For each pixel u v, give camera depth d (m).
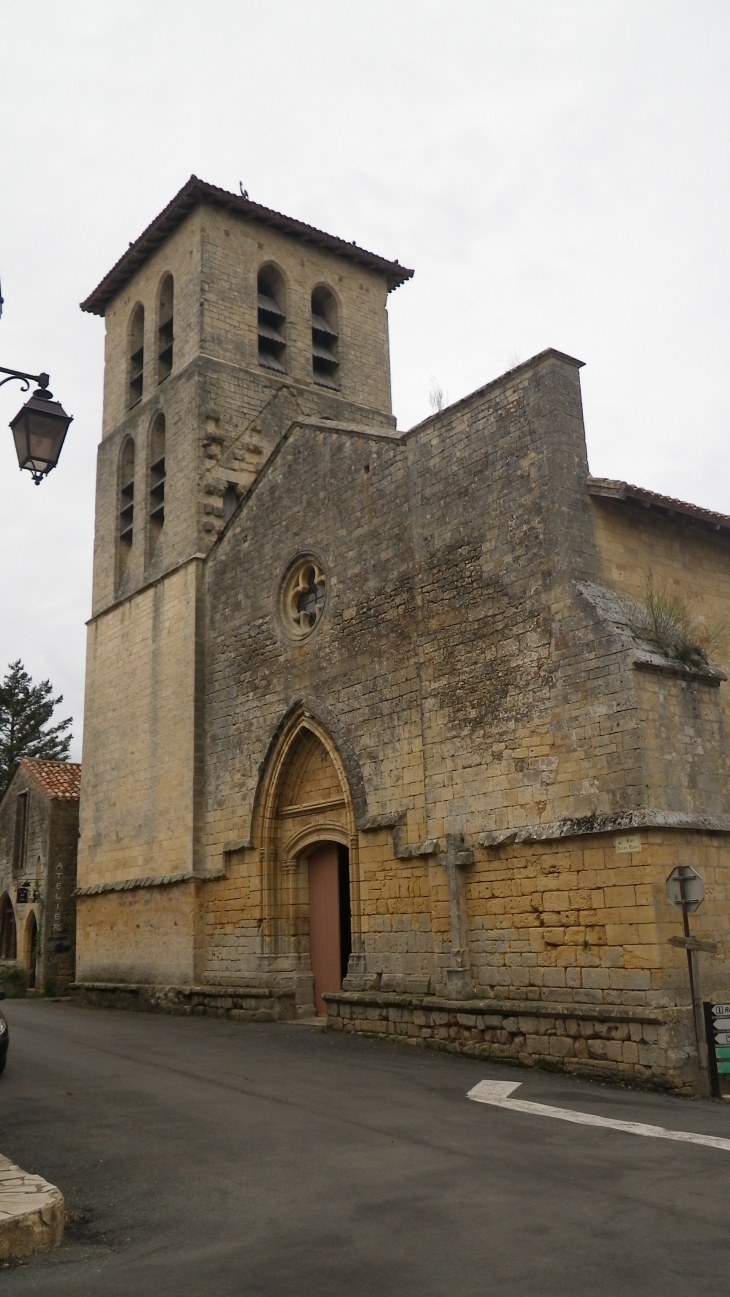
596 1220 6.98
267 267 29.98
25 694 56.22
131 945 25.31
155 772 25.34
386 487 19.53
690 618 16.94
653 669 14.47
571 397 16.47
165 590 26.17
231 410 27.20
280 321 29.73
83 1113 10.93
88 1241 6.98
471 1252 6.37
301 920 21.34
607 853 14.20
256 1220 7.19
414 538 18.47
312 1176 8.27
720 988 13.86
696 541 17.58
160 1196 7.89
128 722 27.00
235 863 22.33
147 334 30.33
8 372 10.50
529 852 15.33
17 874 35.44
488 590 16.73
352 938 18.45
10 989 32.75
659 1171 8.30
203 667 24.42
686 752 14.56
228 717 23.27
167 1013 23.02
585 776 14.63
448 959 16.22
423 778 17.47
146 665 26.56
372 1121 10.44
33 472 10.52
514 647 16.09
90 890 27.31
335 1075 13.55
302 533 21.80
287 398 28.17
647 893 13.58
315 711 20.28
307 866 21.66
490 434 17.27
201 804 23.64
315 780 21.05
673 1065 12.77
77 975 27.66
